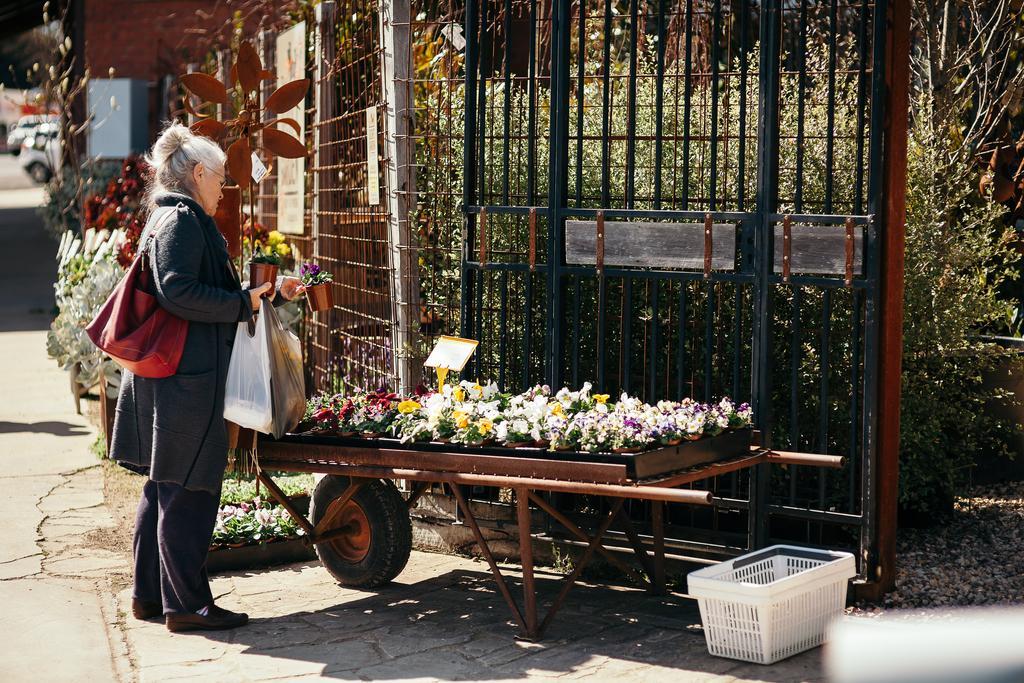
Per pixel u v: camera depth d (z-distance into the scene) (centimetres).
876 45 418
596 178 527
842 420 485
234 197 621
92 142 1589
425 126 558
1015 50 638
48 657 398
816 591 397
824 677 373
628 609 448
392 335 562
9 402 847
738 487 482
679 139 475
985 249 559
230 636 421
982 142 621
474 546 523
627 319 484
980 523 535
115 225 834
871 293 424
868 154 470
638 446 397
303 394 446
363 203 612
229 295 418
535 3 494
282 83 788
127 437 429
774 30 438
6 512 570
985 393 566
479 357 520
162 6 1681
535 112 498
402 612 447
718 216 452
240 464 455
